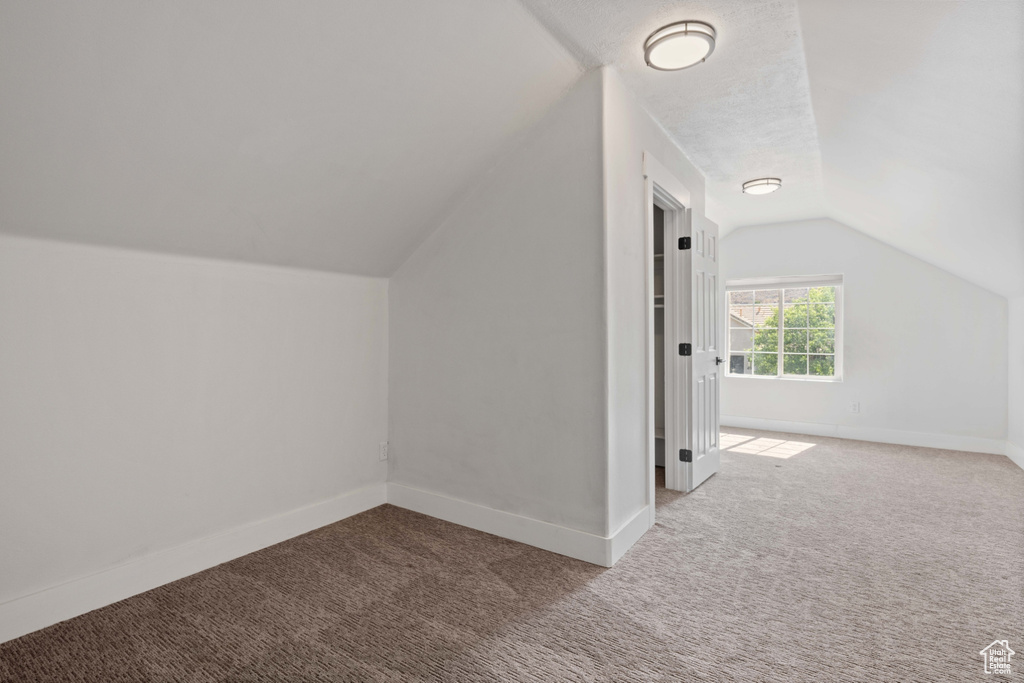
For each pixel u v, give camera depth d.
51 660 1.64
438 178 2.58
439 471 2.96
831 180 3.87
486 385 2.74
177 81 1.60
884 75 1.88
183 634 1.79
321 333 2.81
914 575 2.22
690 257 3.39
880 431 4.95
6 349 1.76
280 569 2.29
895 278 4.88
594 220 2.34
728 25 2.04
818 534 2.67
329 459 2.87
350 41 1.76
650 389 2.79
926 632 1.79
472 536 2.67
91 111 1.54
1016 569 2.27
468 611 1.94
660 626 1.83
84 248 1.93
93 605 1.95
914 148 2.34
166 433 2.18
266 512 2.56
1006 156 1.82
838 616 1.90
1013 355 4.24
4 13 1.25
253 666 1.61
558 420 2.47
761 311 5.69
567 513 2.45
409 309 3.10
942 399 4.68
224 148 1.88
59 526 1.88
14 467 1.78
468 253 2.81
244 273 2.46
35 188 1.64
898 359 4.87
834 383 5.19
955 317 4.61
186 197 1.97
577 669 1.60
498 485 2.70
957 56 1.46
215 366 2.35
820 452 4.50
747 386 5.68
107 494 2.01
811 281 5.35
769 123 3.02
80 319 1.93
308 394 2.75
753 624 1.85
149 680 1.55
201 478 2.30
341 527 2.79
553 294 2.48
